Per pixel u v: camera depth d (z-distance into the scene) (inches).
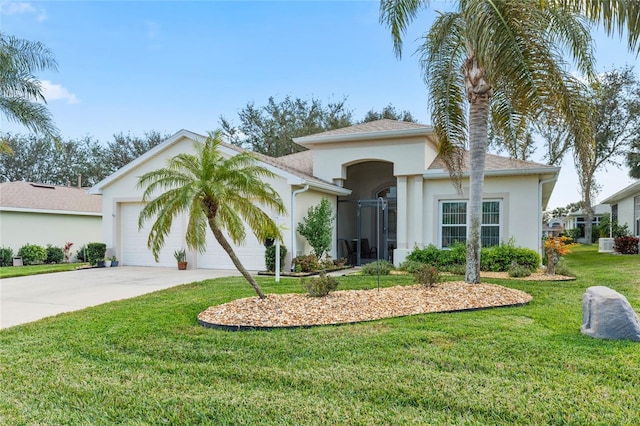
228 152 554.6
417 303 288.4
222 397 150.1
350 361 181.8
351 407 140.3
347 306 280.1
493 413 132.7
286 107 1311.5
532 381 155.4
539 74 291.7
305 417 134.3
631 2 234.8
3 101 539.2
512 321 243.4
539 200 531.8
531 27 292.0
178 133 577.6
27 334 239.5
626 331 203.8
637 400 139.1
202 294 358.0
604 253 919.7
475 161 347.3
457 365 173.2
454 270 470.6
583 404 136.7
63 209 855.7
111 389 159.5
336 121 1280.8
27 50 544.7
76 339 226.2
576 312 265.9
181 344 212.2
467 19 304.2
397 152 586.2
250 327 239.8
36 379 170.6
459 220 571.2
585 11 264.8
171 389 158.7
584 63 323.3
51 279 490.6
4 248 745.6
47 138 585.3
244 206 292.8
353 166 732.7
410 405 141.1
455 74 382.9
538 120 305.9
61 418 138.4
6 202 757.3
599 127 942.4
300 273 506.6
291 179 513.7
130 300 343.3
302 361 183.5
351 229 727.1
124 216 645.3
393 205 697.6
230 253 295.7
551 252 458.0
